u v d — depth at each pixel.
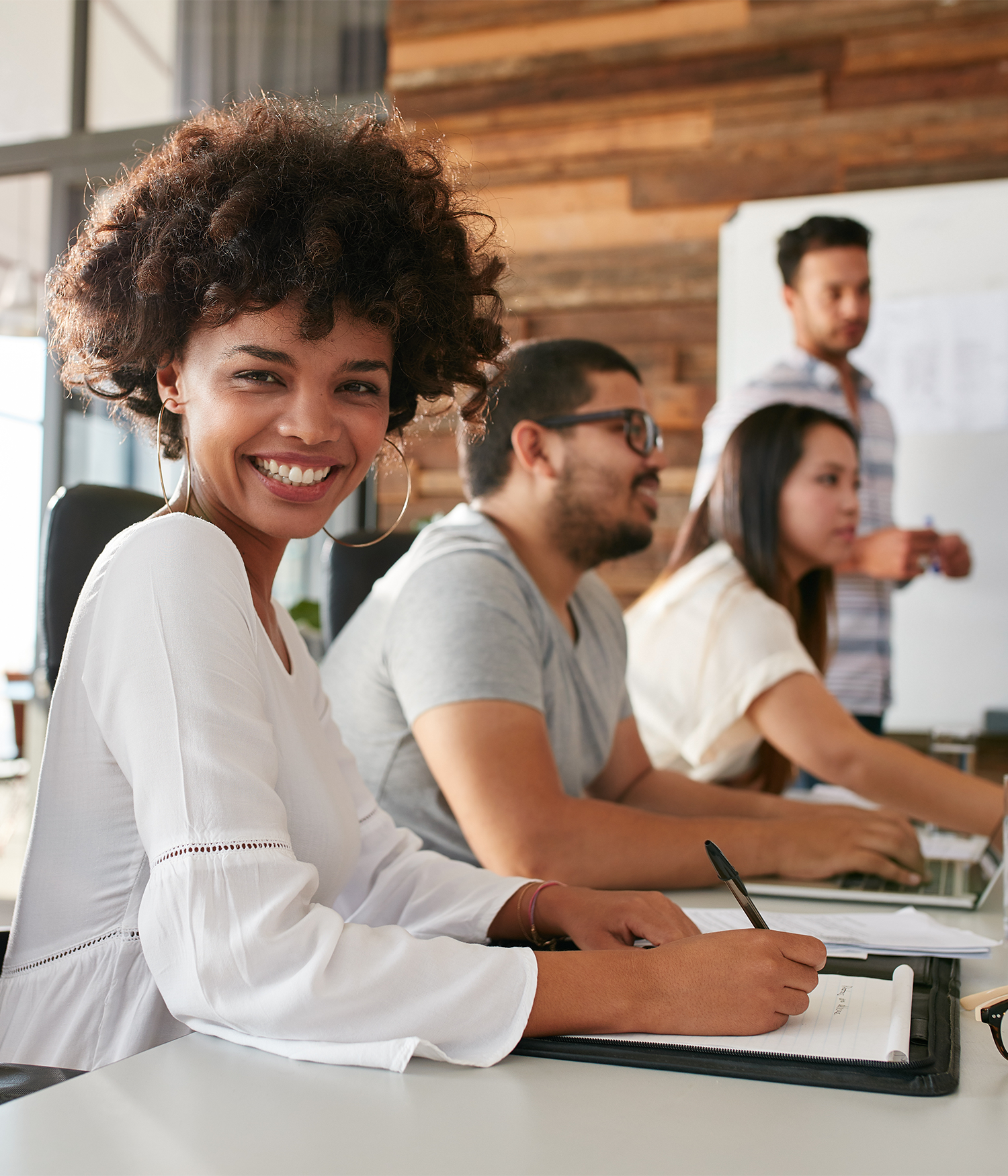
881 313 3.03
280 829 0.66
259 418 0.79
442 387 1.02
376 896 0.93
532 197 3.39
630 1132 0.51
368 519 3.47
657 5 3.30
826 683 2.89
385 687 1.37
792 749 1.74
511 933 0.88
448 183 0.94
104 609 0.71
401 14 3.54
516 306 3.37
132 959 0.73
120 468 4.08
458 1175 0.46
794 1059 0.60
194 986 0.62
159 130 3.74
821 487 2.69
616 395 1.49
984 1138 0.51
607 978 0.65
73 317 0.89
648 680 1.97
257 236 0.76
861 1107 0.55
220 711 0.67
